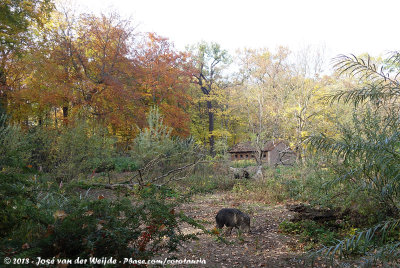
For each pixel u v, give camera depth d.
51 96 18.72
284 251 5.80
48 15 19.86
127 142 23.88
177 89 29.86
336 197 7.08
